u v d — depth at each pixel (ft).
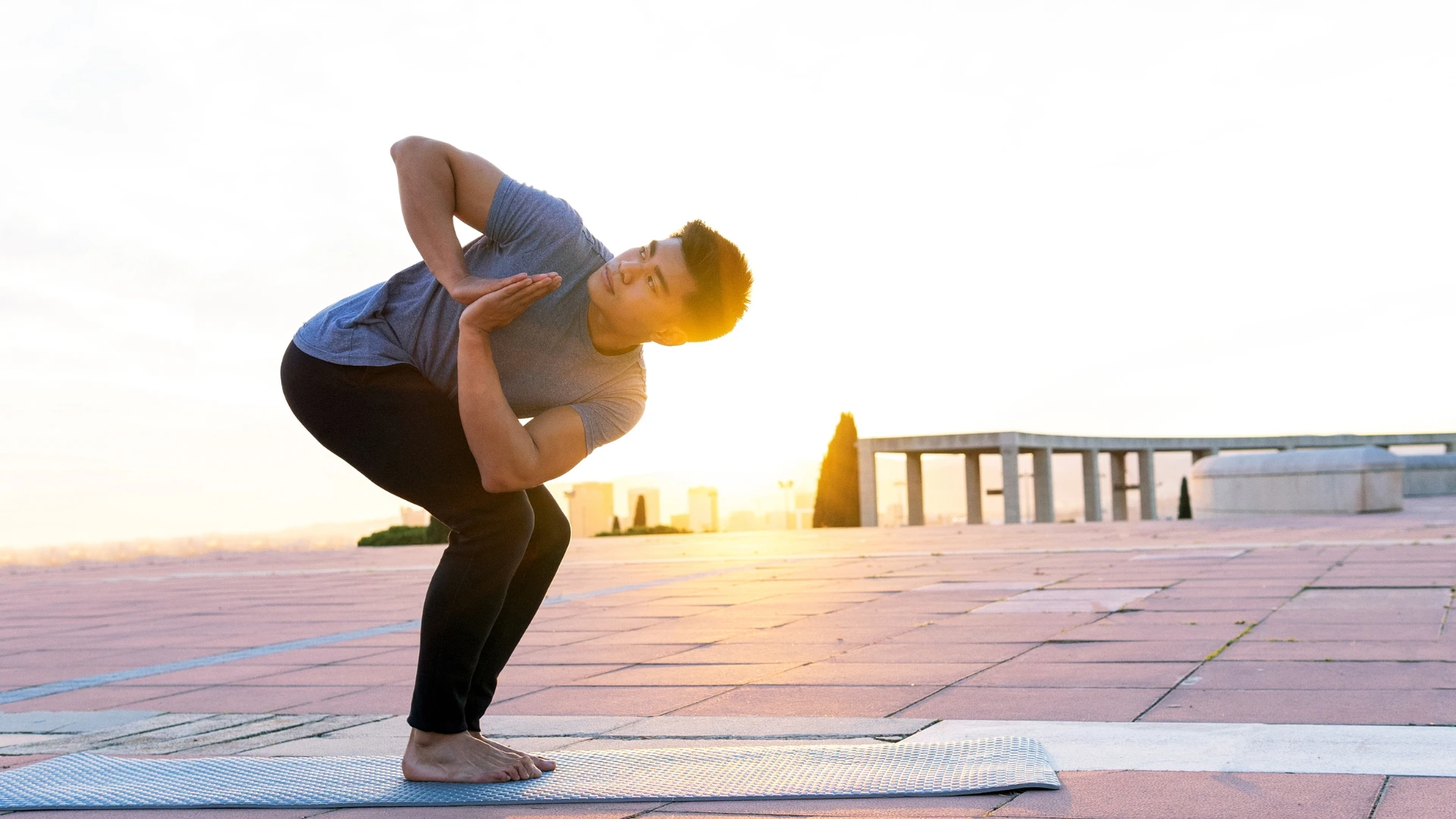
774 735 10.62
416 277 8.92
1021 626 18.07
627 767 9.04
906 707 11.74
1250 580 24.21
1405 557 28.58
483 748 8.99
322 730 11.92
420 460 8.66
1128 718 10.63
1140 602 20.80
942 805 7.79
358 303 9.04
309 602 30.27
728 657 15.97
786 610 22.21
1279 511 69.62
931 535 59.98
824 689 13.03
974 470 118.32
